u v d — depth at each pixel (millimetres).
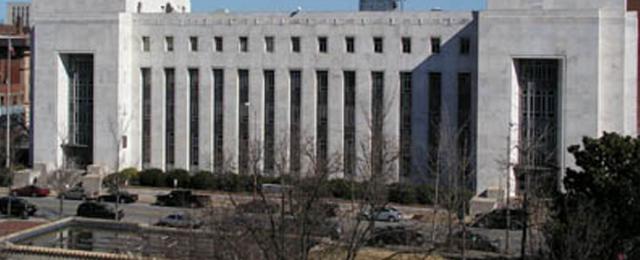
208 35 107250
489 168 96188
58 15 110000
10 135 115812
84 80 111312
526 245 69062
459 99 99812
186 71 108250
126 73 109438
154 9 115500
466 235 68500
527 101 96938
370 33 102062
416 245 67188
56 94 110562
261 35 105438
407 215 88062
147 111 110000
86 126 111312
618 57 94562
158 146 109438
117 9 109312
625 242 57781
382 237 66625
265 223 49656
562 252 57125
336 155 83562
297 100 104750
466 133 99312
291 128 101125
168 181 103625
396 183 96062
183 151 108500
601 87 94938
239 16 105938
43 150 111500
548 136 95625
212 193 97250
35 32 111125
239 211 51344
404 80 101750
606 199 57500
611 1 94688
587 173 58656
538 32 94812
